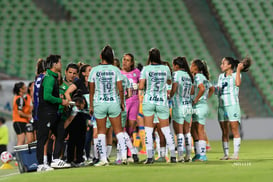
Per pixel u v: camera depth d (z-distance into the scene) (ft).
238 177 67.05
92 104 92.48
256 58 301.63
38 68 100.68
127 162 94.02
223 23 319.47
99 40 301.43
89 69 104.83
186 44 305.53
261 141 226.38
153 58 94.58
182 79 100.01
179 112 100.89
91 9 322.34
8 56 280.72
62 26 310.24
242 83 288.10
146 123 95.45
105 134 93.35
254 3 332.19
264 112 277.03
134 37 306.55
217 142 226.17
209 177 67.36
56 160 92.17
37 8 321.52
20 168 92.94
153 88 94.53
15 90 132.46
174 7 330.54
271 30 318.24
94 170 82.94
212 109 267.80
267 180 63.21
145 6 328.90
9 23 306.76
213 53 306.96
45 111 88.07
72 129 99.04
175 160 98.07
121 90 91.50
